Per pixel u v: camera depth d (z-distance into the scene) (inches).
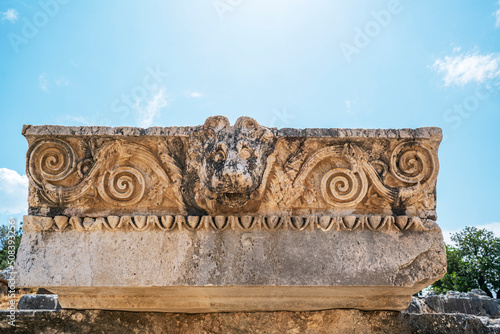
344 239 95.5
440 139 99.9
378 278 92.7
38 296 137.8
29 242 93.0
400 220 96.3
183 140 98.0
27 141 97.5
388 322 105.7
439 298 169.3
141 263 92.0
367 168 98.9
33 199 96.2
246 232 94.9
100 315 102.5
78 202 96.7
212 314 105.8
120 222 93.7
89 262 91.9
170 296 98.5
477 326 107.3
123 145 97.8
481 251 500.7
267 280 91.1
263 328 104.3
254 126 95.4
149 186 97.9
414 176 99.4
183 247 93.1
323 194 97.9
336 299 102.7
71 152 97.3
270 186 97.0
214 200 94.7
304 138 98.5
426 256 95.3
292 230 95.8
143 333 103.0
